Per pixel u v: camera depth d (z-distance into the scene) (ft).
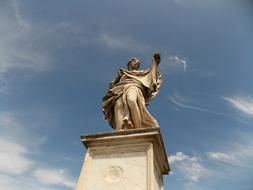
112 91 35.40
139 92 34.09
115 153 28.30
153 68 36.78
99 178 26.68
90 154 28.66
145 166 26.78
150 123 32.24
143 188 25.29
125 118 31.89
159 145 29.14
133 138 28.73
